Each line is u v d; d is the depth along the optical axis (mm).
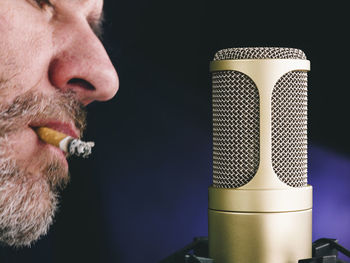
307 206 356
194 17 730
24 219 521
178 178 739
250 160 355
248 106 354
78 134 550
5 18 500
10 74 502
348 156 742
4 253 586
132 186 714
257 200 347
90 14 578
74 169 665
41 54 516
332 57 741
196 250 395
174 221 738
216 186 368
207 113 748
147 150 723
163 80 724
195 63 740
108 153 696
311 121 744
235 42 738
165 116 730
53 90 526
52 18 531
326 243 375
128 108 705
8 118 503
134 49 696
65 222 658
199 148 748
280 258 349
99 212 690
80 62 534
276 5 732
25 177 517
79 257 671
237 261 351
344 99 742
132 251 717
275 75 348
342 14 737
